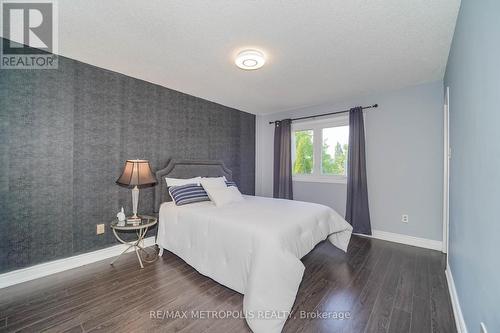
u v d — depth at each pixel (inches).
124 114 106.6
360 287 78.0
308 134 164.9
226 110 161.0
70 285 77.9
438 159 112.3
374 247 115.3
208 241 82.5
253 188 184.7
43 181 83.9
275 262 62.6
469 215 53.2
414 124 119.0
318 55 86.7
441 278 84.1
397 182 124.0
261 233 68.3
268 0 58.4
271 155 185.2
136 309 65.5
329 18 65.1
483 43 41.1
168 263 96.5
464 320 55.3
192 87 123.3
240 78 110.3
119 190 104.9
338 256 104.1
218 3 59.5
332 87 121.9
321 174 157.0
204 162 141.8
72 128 90.7
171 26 69.5
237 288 71.1
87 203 95.0
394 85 118.8
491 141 37.8
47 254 85.0
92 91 96.1
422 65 95.3
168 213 104.9
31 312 63.8
